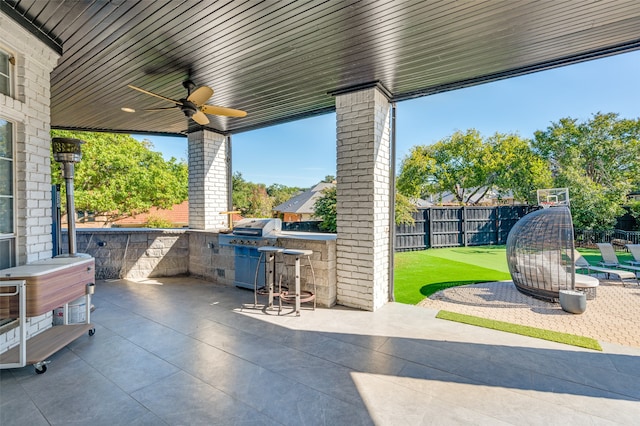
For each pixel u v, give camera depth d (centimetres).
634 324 375
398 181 1399
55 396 217
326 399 218
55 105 489
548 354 290
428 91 438
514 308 440
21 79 280
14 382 235
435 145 1454
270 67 361
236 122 585
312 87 425
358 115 427
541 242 477
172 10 249
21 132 282
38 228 297
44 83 303
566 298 418
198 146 627
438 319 386
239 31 281
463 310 432
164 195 1255
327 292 438
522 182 1247
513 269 520
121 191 1145
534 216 505
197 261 607
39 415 196
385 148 455
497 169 1309
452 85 419
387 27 276
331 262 442
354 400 217
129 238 596
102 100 466
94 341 313
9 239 276
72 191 348
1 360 242
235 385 235
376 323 372
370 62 348
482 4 241
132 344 307
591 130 1173
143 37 293
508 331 346
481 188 1573
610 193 1073
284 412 203
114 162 1124
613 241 1016
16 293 239
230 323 368
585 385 237
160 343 310
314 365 267
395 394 224
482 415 201
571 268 454
